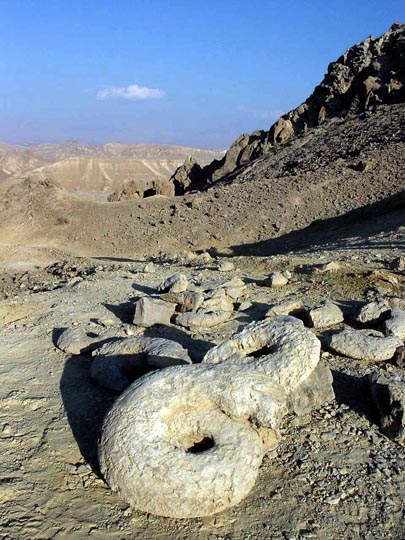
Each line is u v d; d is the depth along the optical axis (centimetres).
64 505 380
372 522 371
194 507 361
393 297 819
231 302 858
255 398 406
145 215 3806
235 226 3300
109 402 540
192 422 405
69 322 844
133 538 352
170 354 564
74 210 4212
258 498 395
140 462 373
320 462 436
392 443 461
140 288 1099
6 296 1298
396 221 2069
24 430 484
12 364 656
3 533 348
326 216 3072
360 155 3719
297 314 777
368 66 5059
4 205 4506
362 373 579
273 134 5572
